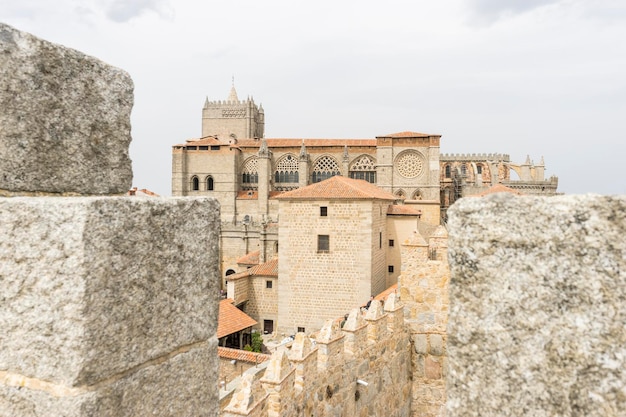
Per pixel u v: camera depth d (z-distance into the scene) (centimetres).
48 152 382
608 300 277
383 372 1267
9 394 308
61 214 300
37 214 305
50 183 385
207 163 8381
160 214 355
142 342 340
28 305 306
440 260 1327
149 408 348
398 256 4162
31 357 304
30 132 369
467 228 325
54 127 386
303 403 942
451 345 326
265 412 816
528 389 297
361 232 3497
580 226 288
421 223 5262
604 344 276
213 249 416
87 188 416
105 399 310
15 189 361
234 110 11275
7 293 312
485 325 313
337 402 1088
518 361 301
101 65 428
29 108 367
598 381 277
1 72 350
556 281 292
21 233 308
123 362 324
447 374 330
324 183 3866
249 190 8581
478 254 320
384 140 7362
